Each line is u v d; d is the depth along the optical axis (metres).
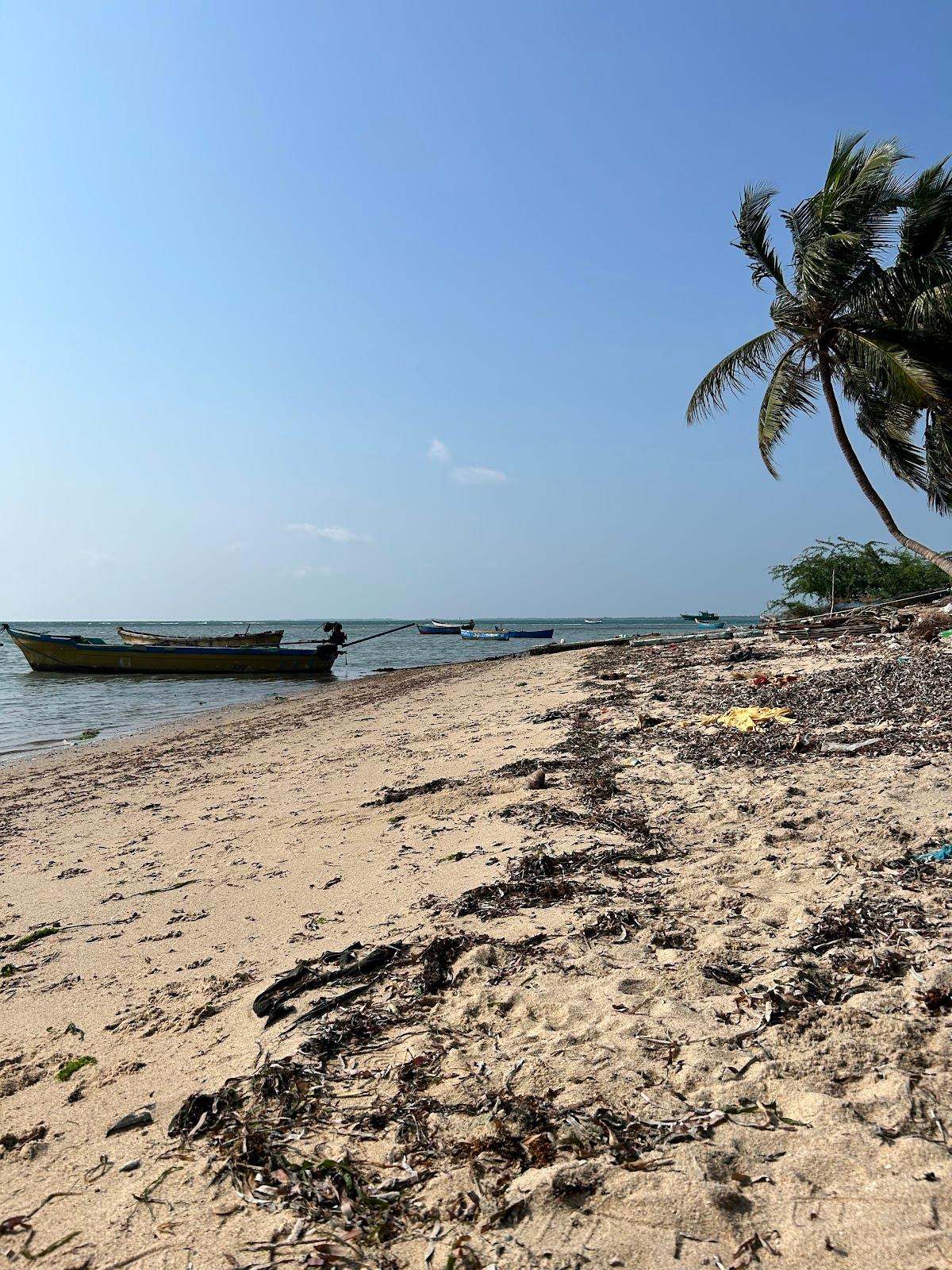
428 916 4.97
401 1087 3.19
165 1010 4.21
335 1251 2.41
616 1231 2.35
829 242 17.05
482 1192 2.57
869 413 20.31
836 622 23.73
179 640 39.78
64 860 7.66
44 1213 2.71
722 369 20.42
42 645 36.28
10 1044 4.05
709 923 4.38
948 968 3.50
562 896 4.99
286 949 4.81
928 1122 2.64
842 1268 2.13
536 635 76.88
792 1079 2.94
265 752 13.73
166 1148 3.01
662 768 8.10
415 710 17.66
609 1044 3.30
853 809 5.96
